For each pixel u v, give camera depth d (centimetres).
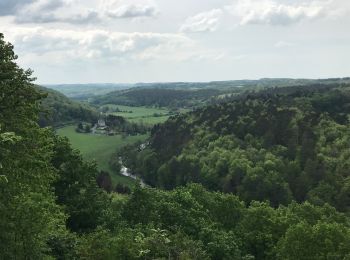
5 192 2620
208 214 6219
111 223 5097
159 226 4959
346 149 13612
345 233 5406
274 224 6025
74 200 5303
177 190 6222
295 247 5175
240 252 5162
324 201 11800
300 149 14212
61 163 5412
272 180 12625
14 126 2725
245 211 6475
